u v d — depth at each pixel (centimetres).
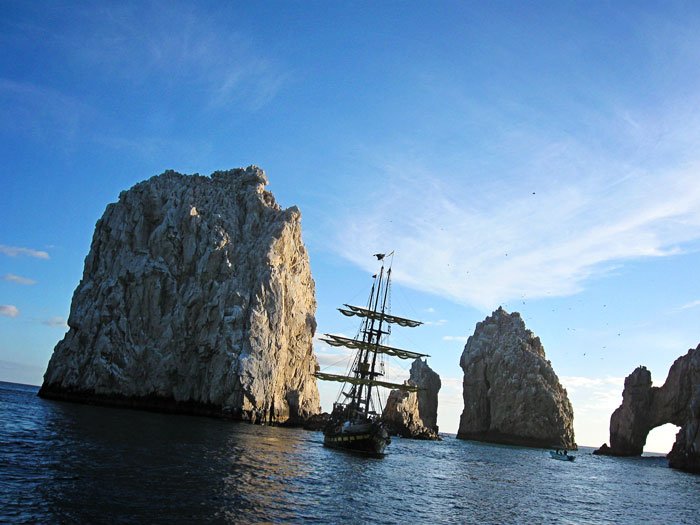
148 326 12250
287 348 13162
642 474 10575
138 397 11769
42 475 3328
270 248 13125
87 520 2531
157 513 2773
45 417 6888
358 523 3197
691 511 5725
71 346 11931
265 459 5381
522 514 4400
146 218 13388
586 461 13925
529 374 18150
